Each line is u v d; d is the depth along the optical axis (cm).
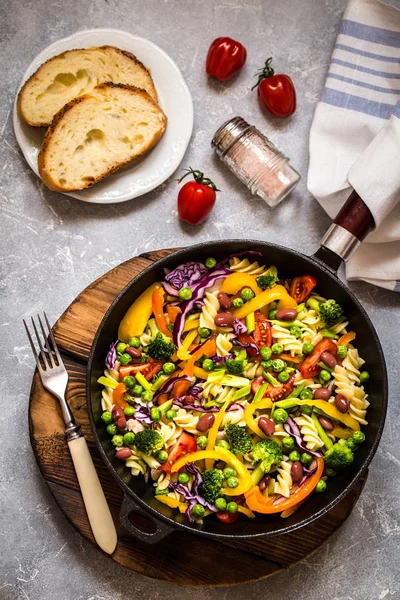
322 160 75
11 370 75
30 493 73
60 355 70
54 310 76
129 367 68
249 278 68
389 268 74
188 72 78
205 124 78
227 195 77
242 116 78
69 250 76
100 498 68
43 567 73
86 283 76
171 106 76
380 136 71
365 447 66
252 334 68
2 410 74
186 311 68
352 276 75
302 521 61
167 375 67
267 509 64
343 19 75
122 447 66
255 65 78
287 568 69
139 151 74
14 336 75
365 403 68
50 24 77
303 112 78
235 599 73
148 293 68
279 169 75
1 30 77
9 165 76
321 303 69
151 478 67
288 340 68
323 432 66
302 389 67
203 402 68
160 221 76
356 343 69
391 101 75
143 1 78
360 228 69
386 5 75
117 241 76
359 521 74
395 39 75
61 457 69
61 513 73
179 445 66
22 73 77
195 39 78
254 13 78
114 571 73
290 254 67
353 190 70
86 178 74
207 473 64
